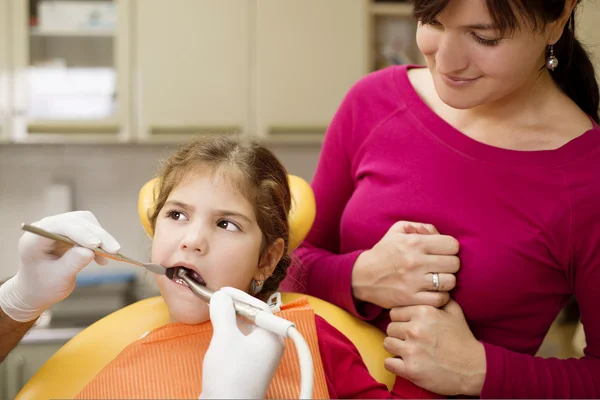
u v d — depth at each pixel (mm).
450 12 773
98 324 981
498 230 936
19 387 2234
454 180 966
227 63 2539
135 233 2898
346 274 1023
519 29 770
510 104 954
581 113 966
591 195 894
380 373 1006
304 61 2564
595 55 1096
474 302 953
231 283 898
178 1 2508
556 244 912
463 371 904
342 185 1146
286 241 1027
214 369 692
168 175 971
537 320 970
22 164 2850
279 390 857
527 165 924
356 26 2578
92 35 2508
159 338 881
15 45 2469
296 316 927
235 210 914
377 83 1086
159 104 2525
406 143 1018
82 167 2879
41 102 2502
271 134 2572
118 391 838
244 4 2533
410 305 961
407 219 1001
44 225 835
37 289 841
